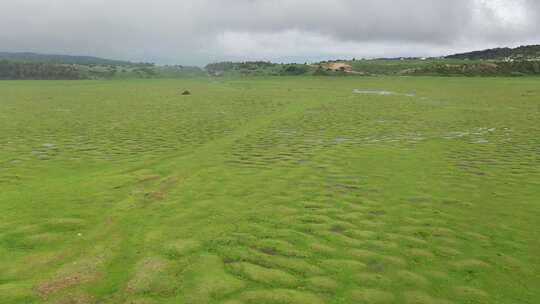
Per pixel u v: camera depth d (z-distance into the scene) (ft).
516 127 109.19
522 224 44.65
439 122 119.85
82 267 34.65
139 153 80.38
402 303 30.27
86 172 65.87
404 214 47.50
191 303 29.76
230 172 65.41
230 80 471.21
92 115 138.92
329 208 49.19
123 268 34.63
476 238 41.22
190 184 58.80
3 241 39.52
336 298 30.66
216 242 39.58
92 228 42.91
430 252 38.17
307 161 72.54
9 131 105.09
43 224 43.60
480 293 31.53
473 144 87.45
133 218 45.65
